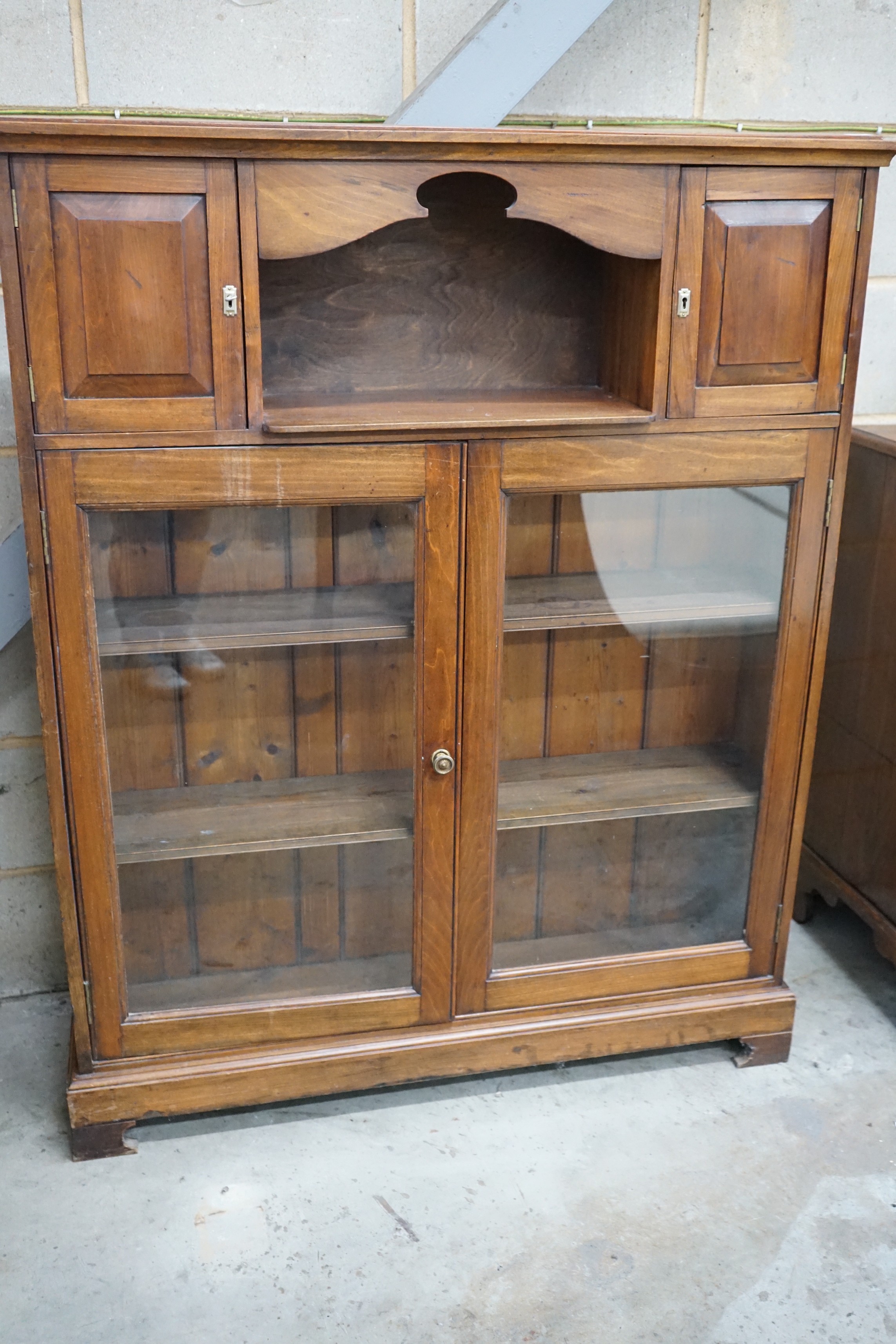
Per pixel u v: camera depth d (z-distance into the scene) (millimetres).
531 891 1818
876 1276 1542
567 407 1604
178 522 1512
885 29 1968
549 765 1799
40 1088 1878
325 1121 1813
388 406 1600
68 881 1613
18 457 1438
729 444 1606
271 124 1345
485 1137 1780
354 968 1799
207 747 1678
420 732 1644
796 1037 2008
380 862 1728
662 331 1525
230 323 1418
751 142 1454
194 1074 1718
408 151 1394
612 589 1678
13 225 1333
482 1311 1484
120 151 1324
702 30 1899
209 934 1749
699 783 1831
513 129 1419
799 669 1749
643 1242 1592
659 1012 1862
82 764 1564
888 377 2207
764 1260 1564
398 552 1578
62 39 1704
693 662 1794
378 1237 1597
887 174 2062
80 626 1503
